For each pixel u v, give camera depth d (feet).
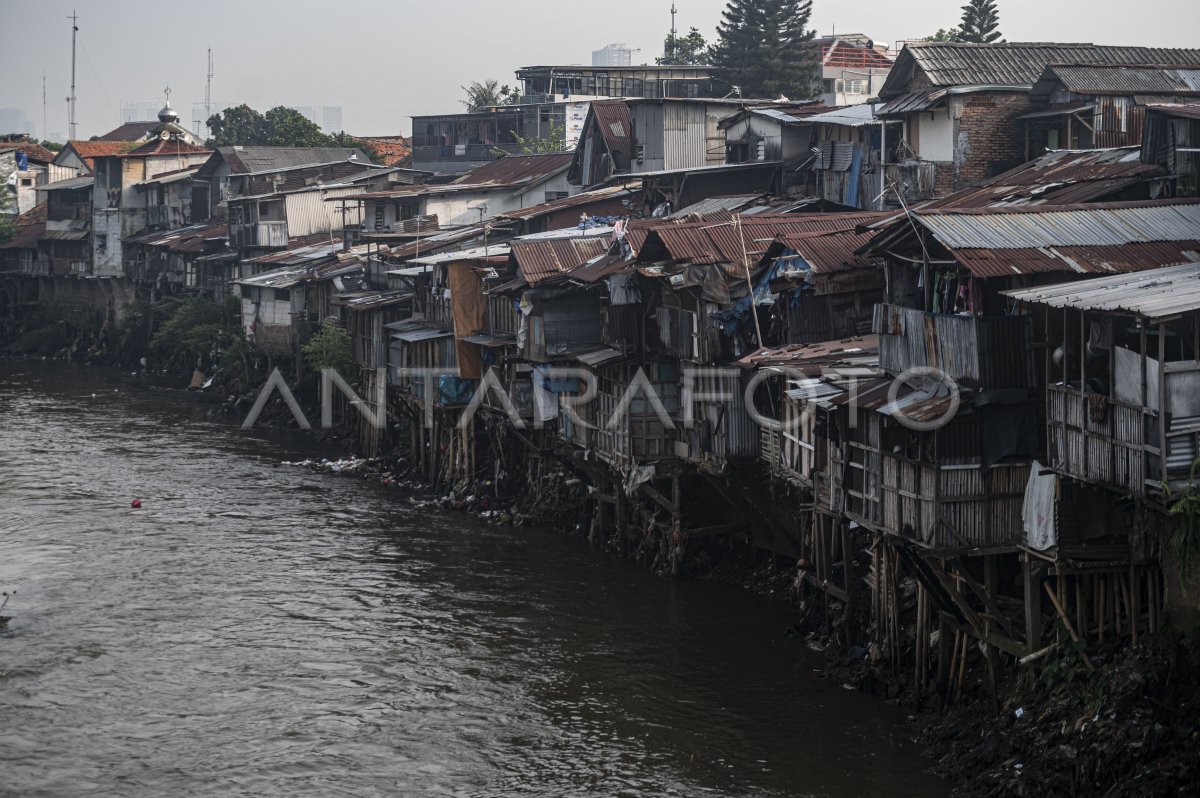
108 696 85.35
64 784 73.05
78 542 122.31
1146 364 60.95
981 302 72.95
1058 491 67.82
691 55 309.42
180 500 139.33
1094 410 64.85
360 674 88.74
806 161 140.77
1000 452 71.51
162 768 75.05
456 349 135.95
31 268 310.04
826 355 86.33
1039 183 103.40
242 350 208.23
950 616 74.49
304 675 88.69
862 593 87.10
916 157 127.34
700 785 71.56
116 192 279.69
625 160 171.32
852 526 84.07
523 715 81.61
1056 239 75.00
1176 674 62.59
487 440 143.43
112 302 281.13
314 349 176.86
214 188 258.98
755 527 104.12
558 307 117.29
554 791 71.61
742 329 96.84
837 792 69.41
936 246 78.43
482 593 105.91
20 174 341.62
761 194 140.77
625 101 175.01
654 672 87.35
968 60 123.54
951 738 72.54
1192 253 73.82
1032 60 125.18
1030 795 63.67
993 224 76.74
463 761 75.46
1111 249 73.82
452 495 138.41
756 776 72.08
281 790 72.23
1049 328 69.36
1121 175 96.94
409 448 156.87
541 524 128.16
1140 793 59.21
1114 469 63.67
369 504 138.31
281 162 249.55
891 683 79.66
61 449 166.81
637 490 110.63
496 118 251.60
